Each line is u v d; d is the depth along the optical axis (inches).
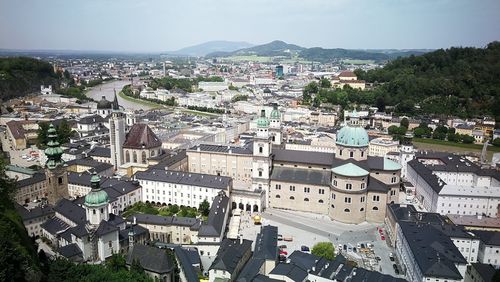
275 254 6988.2
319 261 6939.0
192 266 6766.7
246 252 7288.4
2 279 4414.4
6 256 4621.1
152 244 7731.3
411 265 6948.8
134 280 5772.6
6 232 5315.0
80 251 6801.2
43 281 5423.2
